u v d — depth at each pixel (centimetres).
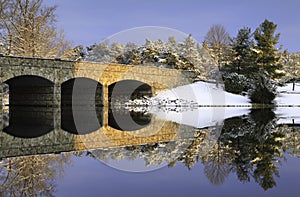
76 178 466
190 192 389
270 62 3759
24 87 2667
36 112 2069
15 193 395
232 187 408
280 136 928
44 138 934
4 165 565
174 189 402
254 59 3703
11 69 2097
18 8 2956
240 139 866
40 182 445
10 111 2161
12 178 470
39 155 667
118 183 436
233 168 517
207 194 379
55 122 1453
